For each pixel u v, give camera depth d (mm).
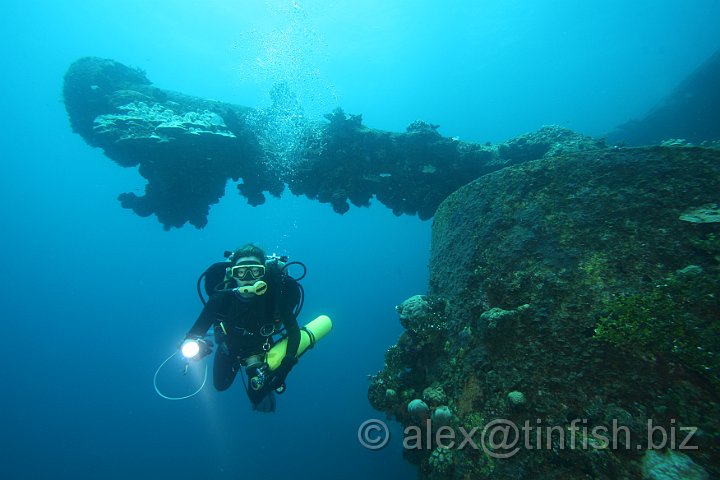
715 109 14945
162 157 7488
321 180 8977
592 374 2529
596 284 2984
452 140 8625
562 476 2318
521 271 3604
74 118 8758
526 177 4422
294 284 3236
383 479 13773
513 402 2783
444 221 5594
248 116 9148
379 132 8719
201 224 9164
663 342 2352
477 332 3637
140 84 9125
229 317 3061
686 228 2951
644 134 16984
